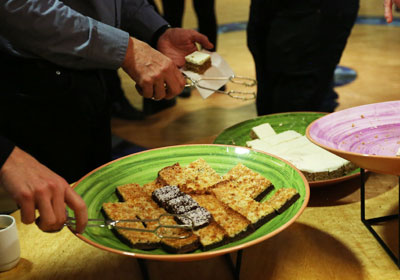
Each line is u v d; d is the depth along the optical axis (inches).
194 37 58.9
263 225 37.8
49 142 58.7
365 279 37.1
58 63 50.4
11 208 92.8
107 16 54.3
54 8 47.1
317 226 43.5
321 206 46.4
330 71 89.4
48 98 55.3
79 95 56.3
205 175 44.3
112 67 50.5
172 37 59.9
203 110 133.6
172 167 45.2
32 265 41.1
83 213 34.5
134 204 40.8
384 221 43.3
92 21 48.7
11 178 33.9
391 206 45.6
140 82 50.6
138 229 35.6
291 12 84.7
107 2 54.0
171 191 41.6
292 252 40.6
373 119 46.2
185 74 54.2
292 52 87.4
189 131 122.3
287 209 38.8
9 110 55.9
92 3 52.6
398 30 185.2
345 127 45.4
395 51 163.5
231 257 40.8
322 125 44.4
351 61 156.9
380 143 44.3
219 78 52.6
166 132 122.9
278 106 93.5
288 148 54.2
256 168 45.6
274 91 93.4
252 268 39.3
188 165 45.8
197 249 36.6
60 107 56.3
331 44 86.2
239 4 248.2
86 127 59.0
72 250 42.6
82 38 48.2
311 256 40.0
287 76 90.0
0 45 52.5
